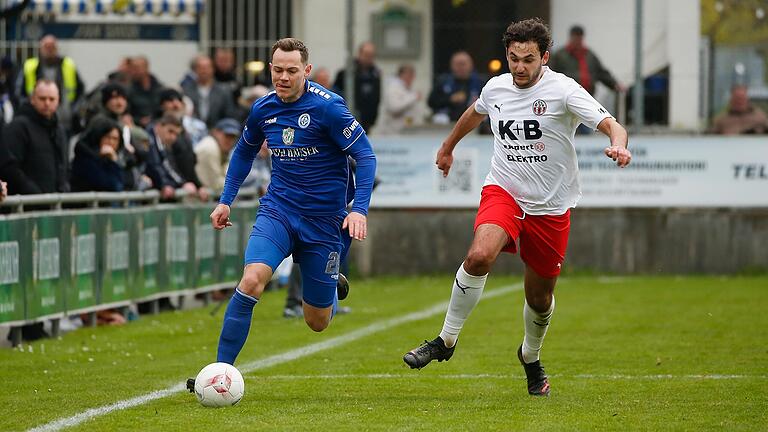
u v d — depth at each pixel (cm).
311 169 2172
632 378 2462
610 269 5028
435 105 5028
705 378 2456
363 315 3741
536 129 2153
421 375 2514
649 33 4975
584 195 5028
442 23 5022
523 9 5012
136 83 4750
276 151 2180
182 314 3862
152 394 2247
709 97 4994
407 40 5025
